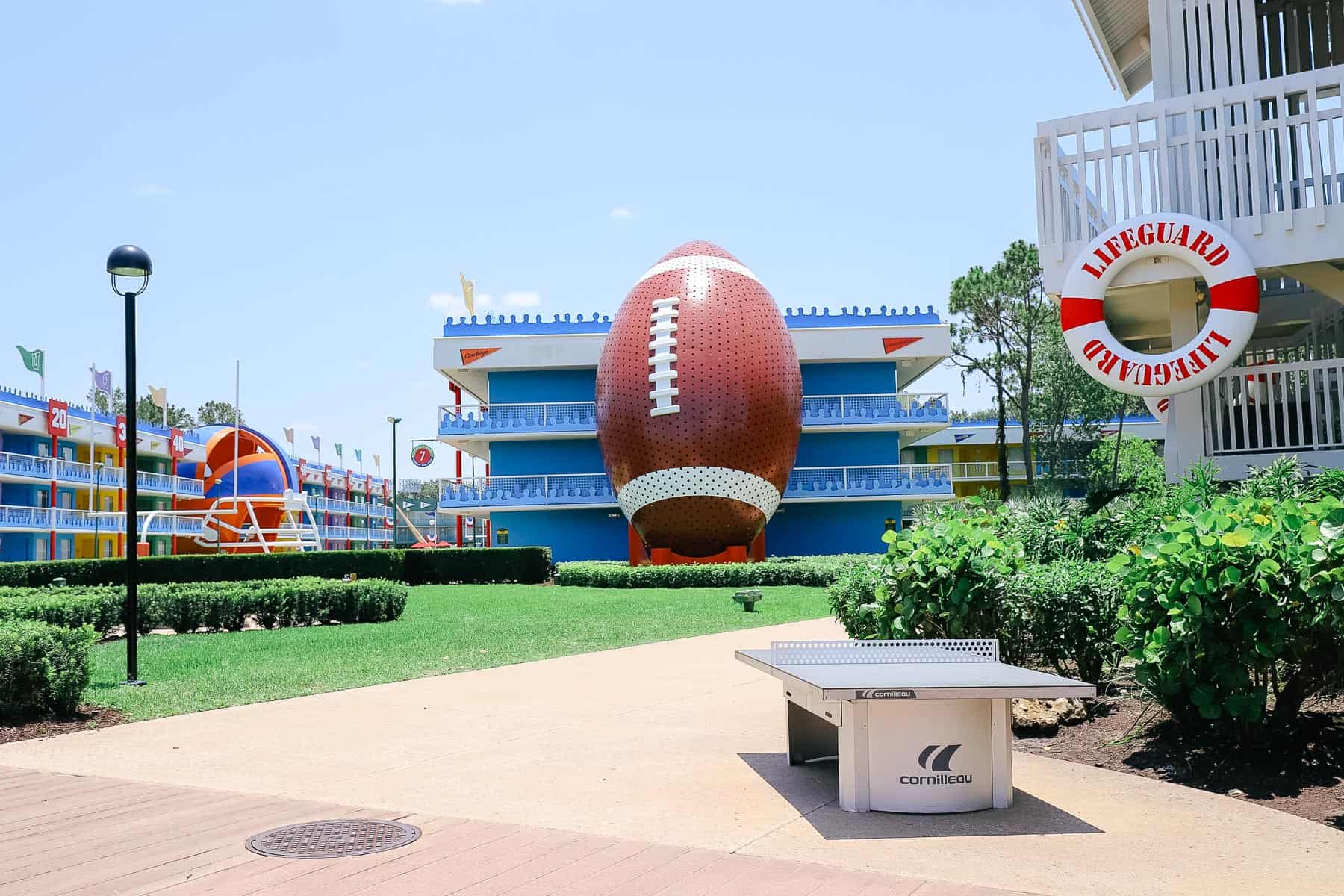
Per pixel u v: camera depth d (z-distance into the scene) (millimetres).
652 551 36031
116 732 9070
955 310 53125
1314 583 6609
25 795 6730
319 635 17594
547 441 45438
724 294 34219
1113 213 14016
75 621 16641
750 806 6371
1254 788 6598
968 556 9242
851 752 6254
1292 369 13883
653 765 7594
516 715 9844
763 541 39250
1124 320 17578
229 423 98438
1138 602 7562
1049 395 54000
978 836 5676
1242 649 7031
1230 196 13430
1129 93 21484
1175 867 5121
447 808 6359
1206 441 14445
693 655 14594
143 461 61438
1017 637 9344
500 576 35844
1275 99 14297
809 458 45531
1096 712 8578
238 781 7137
